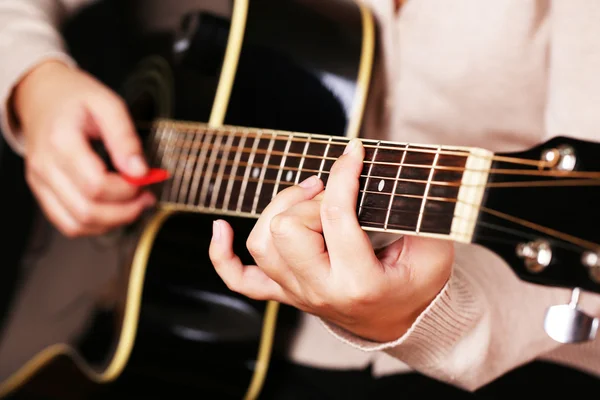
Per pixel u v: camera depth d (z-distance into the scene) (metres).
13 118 0.86
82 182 0.77
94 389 0.81
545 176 0.45
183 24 0.76
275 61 0.72
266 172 0.60
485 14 0.66
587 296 0.56
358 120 0.71
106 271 0.83
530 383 0.69
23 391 0.89
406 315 0.53
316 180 0.52
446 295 0.53
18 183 1.05
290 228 0.49
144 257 0.77
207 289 0.75
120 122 0.78
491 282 0.58
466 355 0.57
